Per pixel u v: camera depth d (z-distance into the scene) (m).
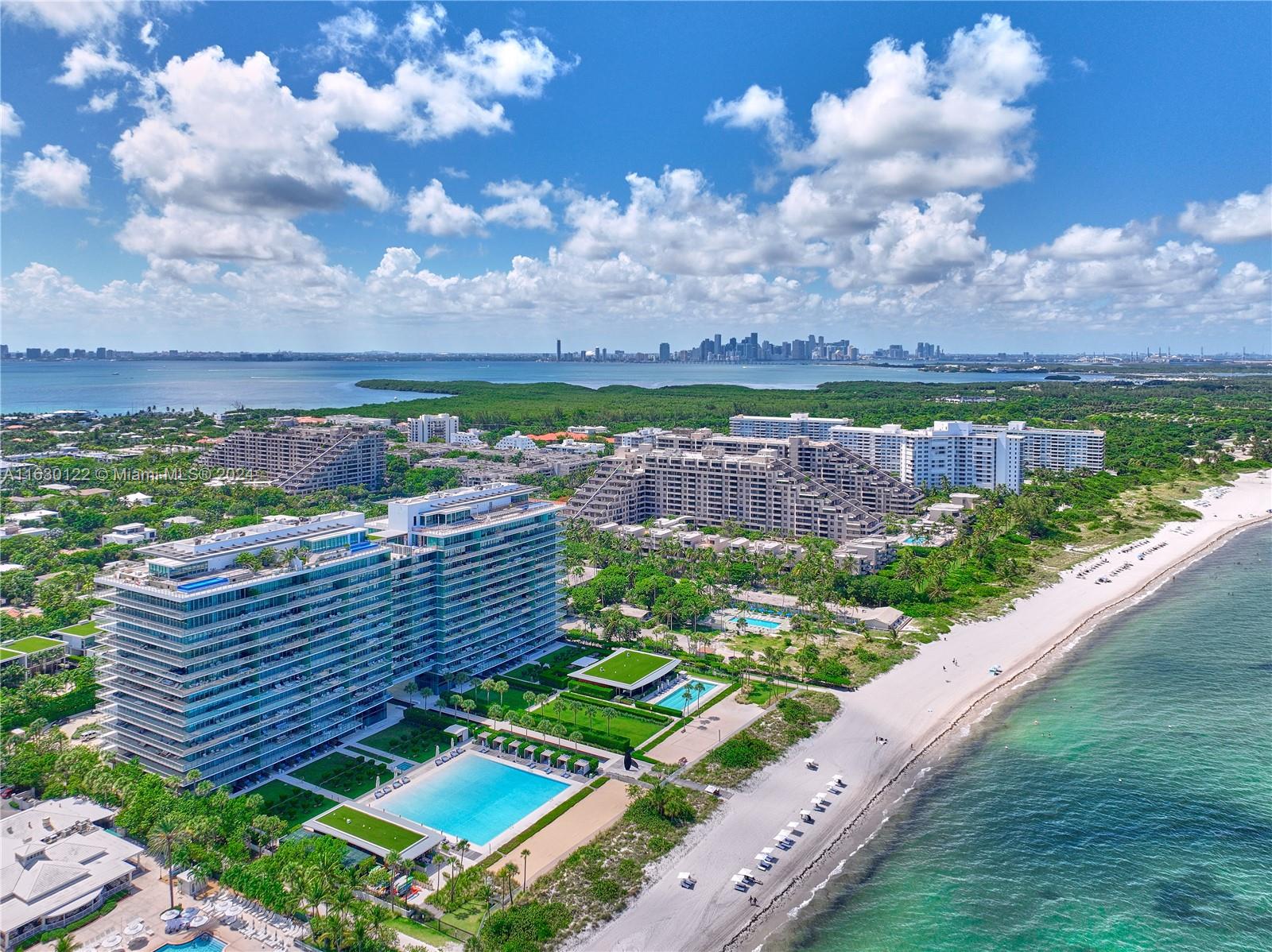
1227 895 168.75
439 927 156.00
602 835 184.62
